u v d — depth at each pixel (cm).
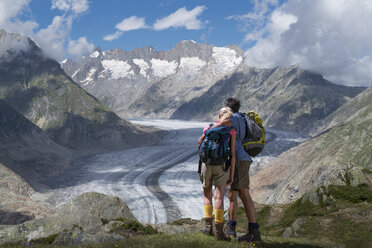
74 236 607
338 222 1052
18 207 6650
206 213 508
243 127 474
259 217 1636
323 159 6912
